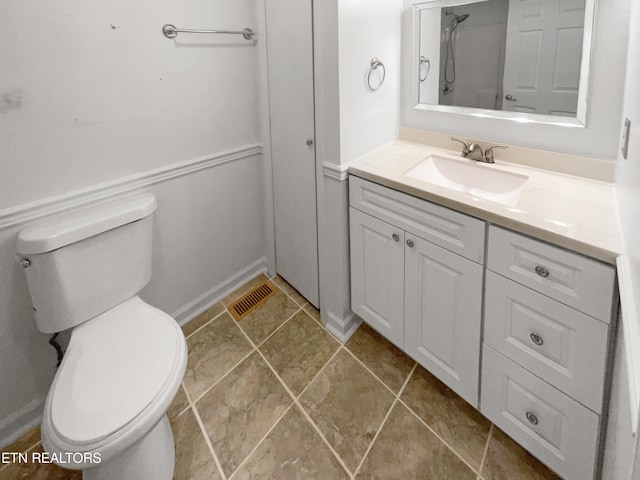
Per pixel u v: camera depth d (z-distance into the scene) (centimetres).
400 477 127
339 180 161
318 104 160
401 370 168
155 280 182
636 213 73
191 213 188
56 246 123
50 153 135
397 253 150
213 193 196
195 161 182
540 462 128
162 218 177
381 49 164
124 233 142
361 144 167
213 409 152
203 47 171
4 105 123
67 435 95
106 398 104
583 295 96
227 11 175
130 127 155
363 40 153
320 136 164
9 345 138
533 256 105
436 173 165
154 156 166
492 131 156
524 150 146
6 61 120
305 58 161
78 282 131
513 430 126
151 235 154
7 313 135
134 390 106
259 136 208
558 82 133
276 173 205
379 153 173
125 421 98
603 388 99
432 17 161
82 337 127
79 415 99
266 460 133
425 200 132
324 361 174
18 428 145
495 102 152
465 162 156
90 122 143
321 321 199
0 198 127
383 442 138
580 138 133
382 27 161
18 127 127
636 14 98
